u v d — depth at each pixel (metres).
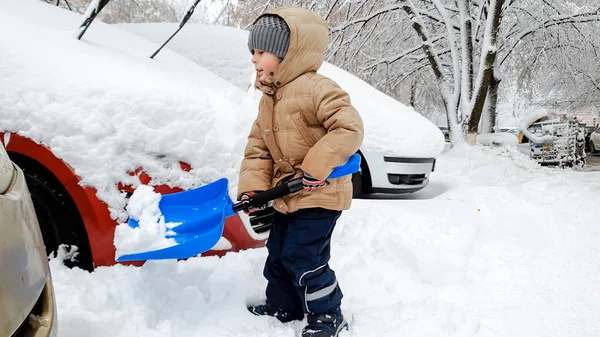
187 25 5.37
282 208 1.90
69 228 2.22
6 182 1.25
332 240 3.06
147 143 2.20
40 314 1.24
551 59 13.80
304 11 1.84
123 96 2.20
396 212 3.69
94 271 2.19
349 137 1.73
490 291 2.59
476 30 12.50
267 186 1.99
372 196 4.94
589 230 3.76
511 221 3.88
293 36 1.78
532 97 15.75
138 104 2.21
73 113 2.13
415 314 2.20
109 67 2.34
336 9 12.79
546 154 8.78
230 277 2.35
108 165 2.15
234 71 4.89
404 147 4.51
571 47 13.32
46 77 2.16
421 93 16.86
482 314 2.30
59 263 2.19
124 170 2.18
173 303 2.11
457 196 4.72
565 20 12.35
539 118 9.05
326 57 12.92
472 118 10.45
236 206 1.89
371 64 13.35
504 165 7.12
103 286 2.06
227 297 2.22
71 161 2.12
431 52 11.22
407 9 11.59
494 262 3.01
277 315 2.11
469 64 10.63
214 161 2.35
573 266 2.99
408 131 4.60
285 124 1.87
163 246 1.95
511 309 2.37
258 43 1.81
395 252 2.95
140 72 2.44
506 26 13.36
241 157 2.44
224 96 2.61
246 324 2.02
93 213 2.14
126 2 12.98
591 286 2.69
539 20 12.44
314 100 1.79
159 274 2.22
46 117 2.11
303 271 1.90
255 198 1.85
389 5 11.88
